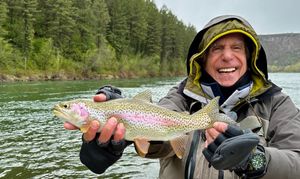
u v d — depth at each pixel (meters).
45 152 3.34
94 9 26.77
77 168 2.85
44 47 20.98
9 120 4.98
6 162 2.97
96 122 0.76
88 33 25.06
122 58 27.95
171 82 17.88
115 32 29.28
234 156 0.61
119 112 0.80
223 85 0.92
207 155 0.66
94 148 0.76
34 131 4.29
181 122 0.81
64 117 0.79
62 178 2.60
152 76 28.86
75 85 13.16
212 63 0.93
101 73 23.17
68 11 23.23
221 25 0.90
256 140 0.61
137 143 0.81
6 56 17.47
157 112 0.82
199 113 0.80
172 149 0.86
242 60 0.91
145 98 0.85
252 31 0.89
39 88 10.97
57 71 20.12
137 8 31.48
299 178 0.70
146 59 29.64
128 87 12.64
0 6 19.50
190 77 0.95
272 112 0.87
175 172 0.87
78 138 3.96
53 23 22.86
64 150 3.43
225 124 0.66
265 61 0.94
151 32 31.58
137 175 2.69
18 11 21.23
